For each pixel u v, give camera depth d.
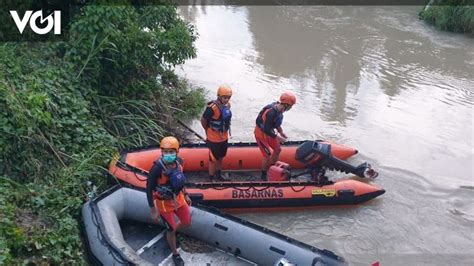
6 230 5.49
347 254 6.98
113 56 8.87
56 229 6.05
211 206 7.54
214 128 7.83
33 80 7.68
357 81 12.88
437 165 9.21
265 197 7.66
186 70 13.02
